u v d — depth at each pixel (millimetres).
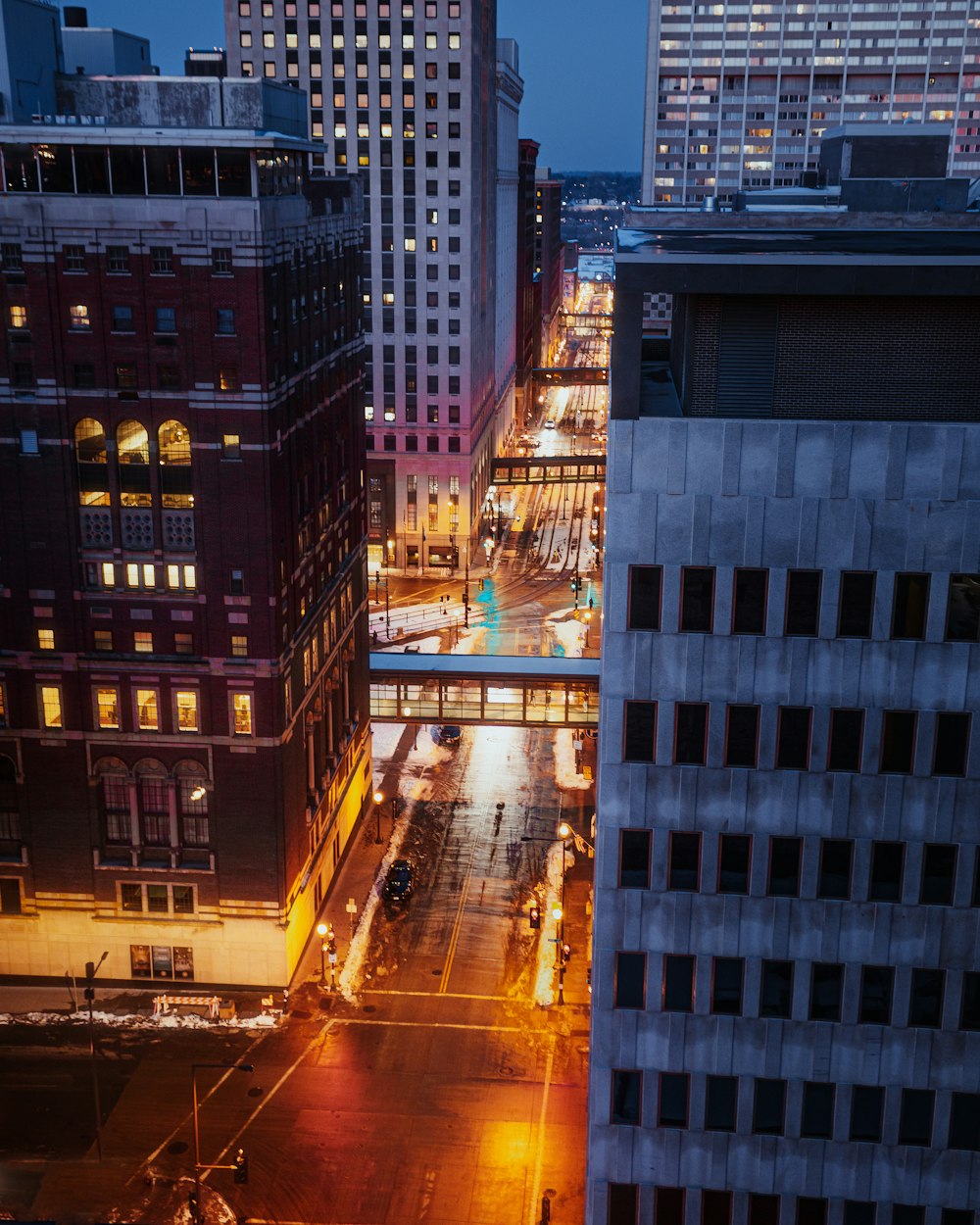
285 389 64312
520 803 93125
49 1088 60750
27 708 64875
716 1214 40875
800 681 36031
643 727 36906
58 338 60344
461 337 148375
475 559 161375
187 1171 55531
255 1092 60844
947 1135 39156
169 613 63344
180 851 66812
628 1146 40469
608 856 38094
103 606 63375
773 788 36906
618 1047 39562
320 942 73812
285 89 71062
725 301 34531
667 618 35938
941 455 33938
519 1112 59750
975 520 34281
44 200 58844
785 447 34312
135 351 60375
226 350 59906
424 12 140500
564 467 156750
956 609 35031
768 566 35250
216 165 58312
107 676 64125
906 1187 39719
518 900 79000
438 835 87688
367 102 143750
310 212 69125
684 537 35250
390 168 144875
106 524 62656
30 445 61781
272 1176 55375
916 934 37562
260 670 63500
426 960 72250
